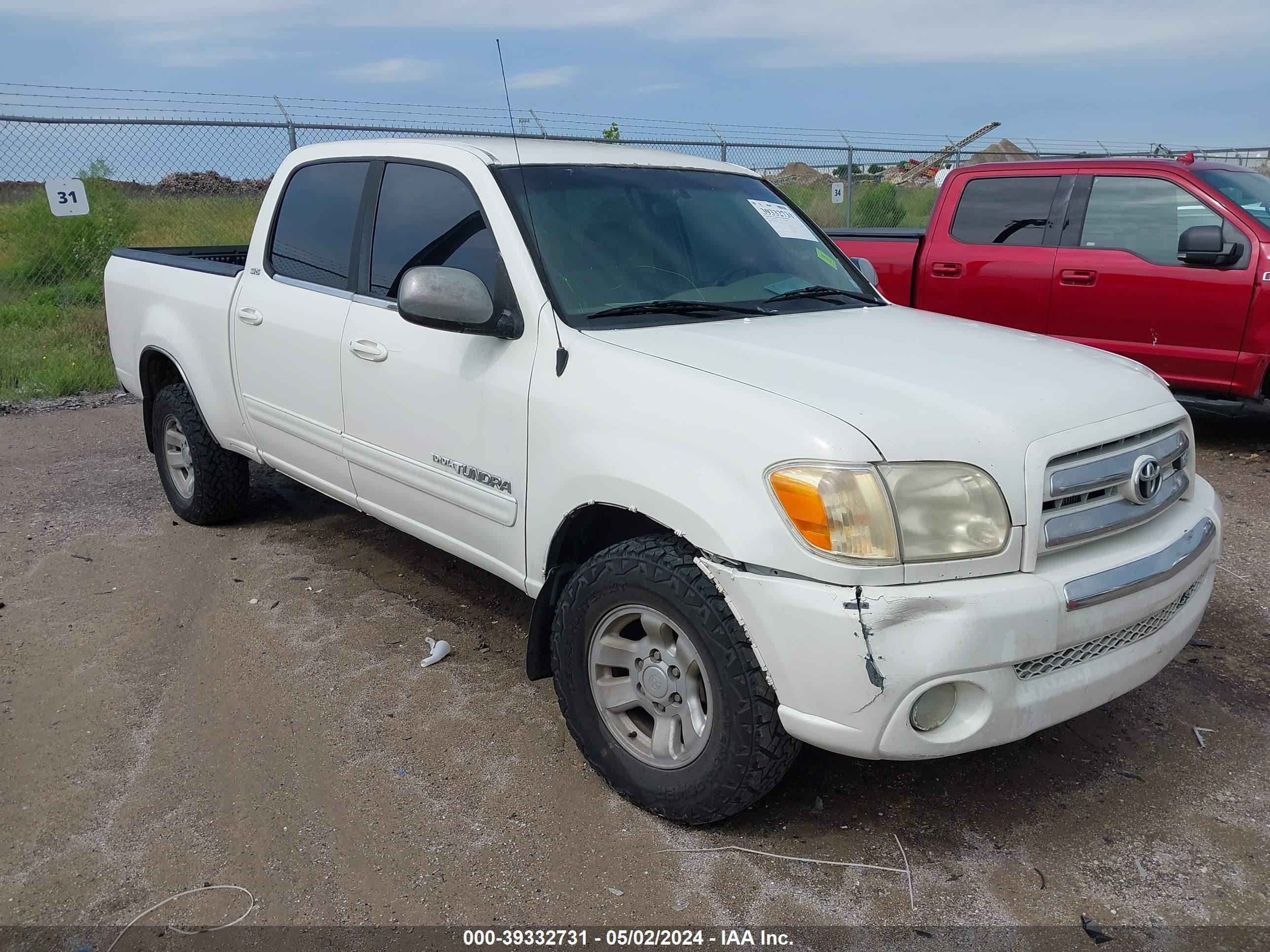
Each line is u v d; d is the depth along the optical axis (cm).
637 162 374
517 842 268
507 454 308
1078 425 253
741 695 245
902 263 766
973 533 234
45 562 469
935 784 294
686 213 364
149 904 246
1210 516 293
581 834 271
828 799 286
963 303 730
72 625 402
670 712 270
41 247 1228
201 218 1216
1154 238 646
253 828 274
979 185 727
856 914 241
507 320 310
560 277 311
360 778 297
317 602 423
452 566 464
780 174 1573
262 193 1199
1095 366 293
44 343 992
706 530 244
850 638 225
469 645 385
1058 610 236
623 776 278
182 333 476
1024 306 700
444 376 329
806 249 391
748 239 372
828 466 229
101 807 284
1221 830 272
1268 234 602
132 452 675
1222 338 620
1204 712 334
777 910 242
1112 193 664
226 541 496
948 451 235
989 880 253
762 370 265
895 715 228
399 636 392
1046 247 688
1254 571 451
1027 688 239
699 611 248
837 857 261
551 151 358
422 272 299
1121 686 258
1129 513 261
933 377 264
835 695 229
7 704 340
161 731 323
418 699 343
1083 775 299
